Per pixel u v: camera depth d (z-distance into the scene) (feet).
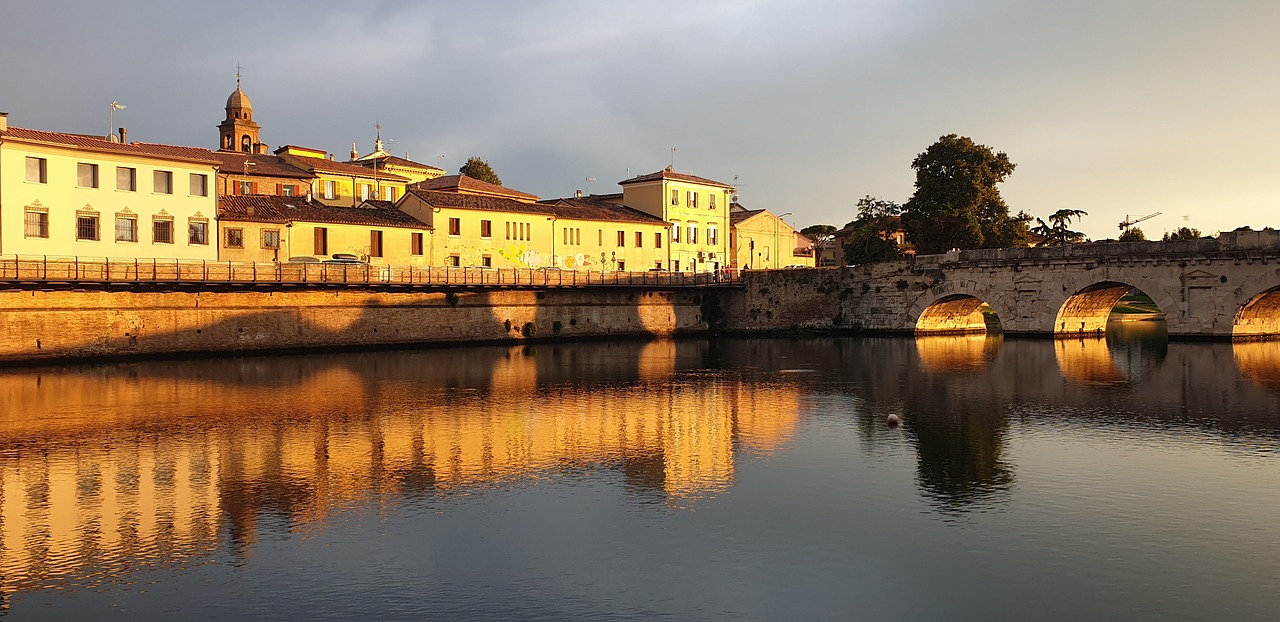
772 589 66.28
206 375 189.37
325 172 372.99
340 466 102.99
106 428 125.70
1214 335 257.34
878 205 404.36
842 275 338.13
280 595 65.41
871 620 61.00
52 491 92.07
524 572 69.72
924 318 324.60
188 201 249.96
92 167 232.12
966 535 77.66
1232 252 251.60
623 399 156.66
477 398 157.48
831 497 89.81
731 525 80.84
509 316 294.05
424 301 272.92
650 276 326.65
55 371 194.59
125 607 63.36
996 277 302.66
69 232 227.20
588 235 358.02
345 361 223.92
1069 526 79.87
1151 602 63.41
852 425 129.59
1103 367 204.33
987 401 152.35
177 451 110.83
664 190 388.16
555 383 179.83
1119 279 274.36
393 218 301.63
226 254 259.60
